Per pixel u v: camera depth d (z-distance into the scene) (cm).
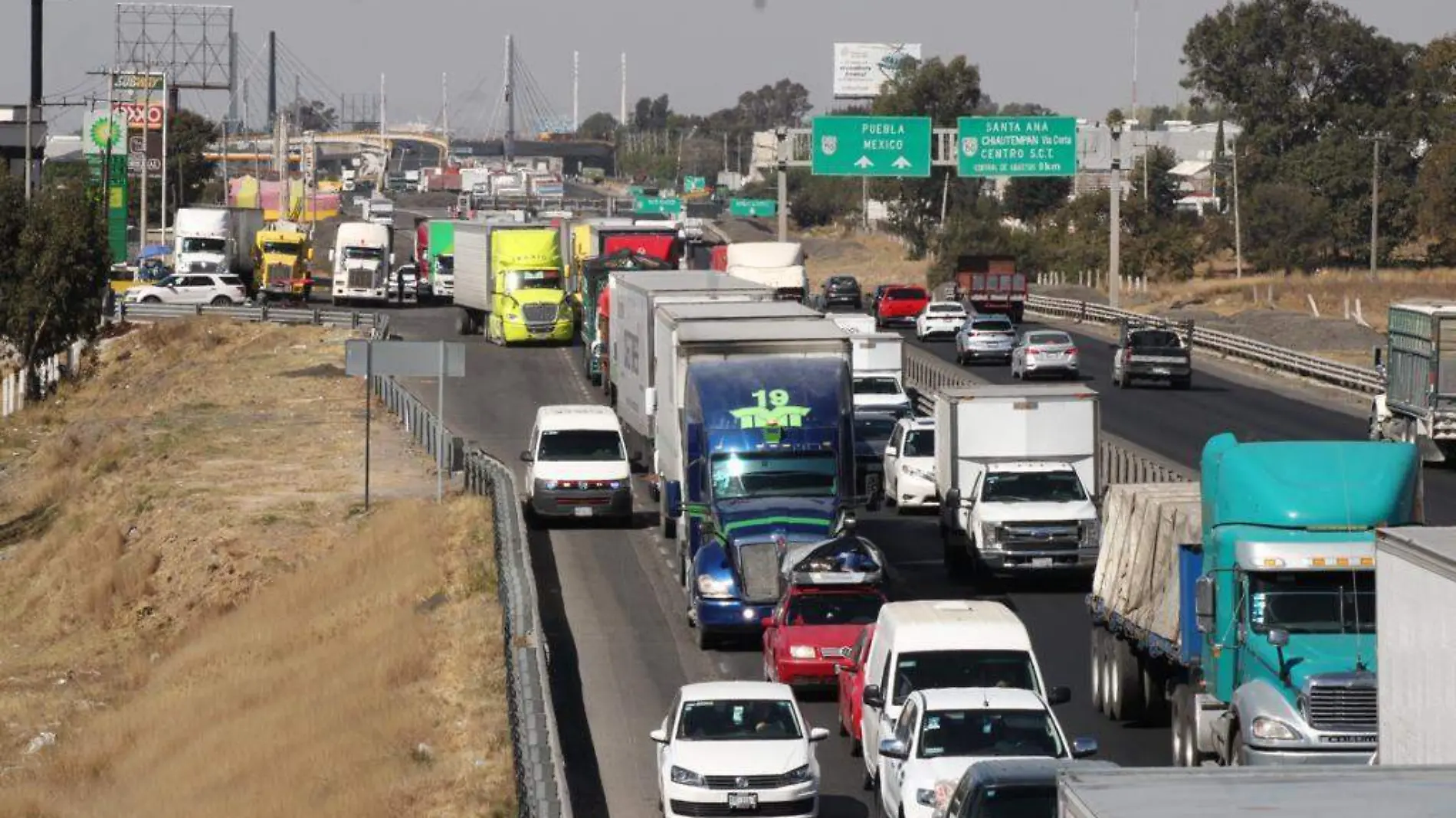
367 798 7762
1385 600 5178
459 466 15700
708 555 10200
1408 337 15288
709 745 6994
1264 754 6350
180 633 13300
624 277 16238
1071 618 10462
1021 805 5522
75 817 9150
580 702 9025
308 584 12950
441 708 9169
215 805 8356
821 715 8719
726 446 10950
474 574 11625
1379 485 6662
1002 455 11775
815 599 8919
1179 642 7269
